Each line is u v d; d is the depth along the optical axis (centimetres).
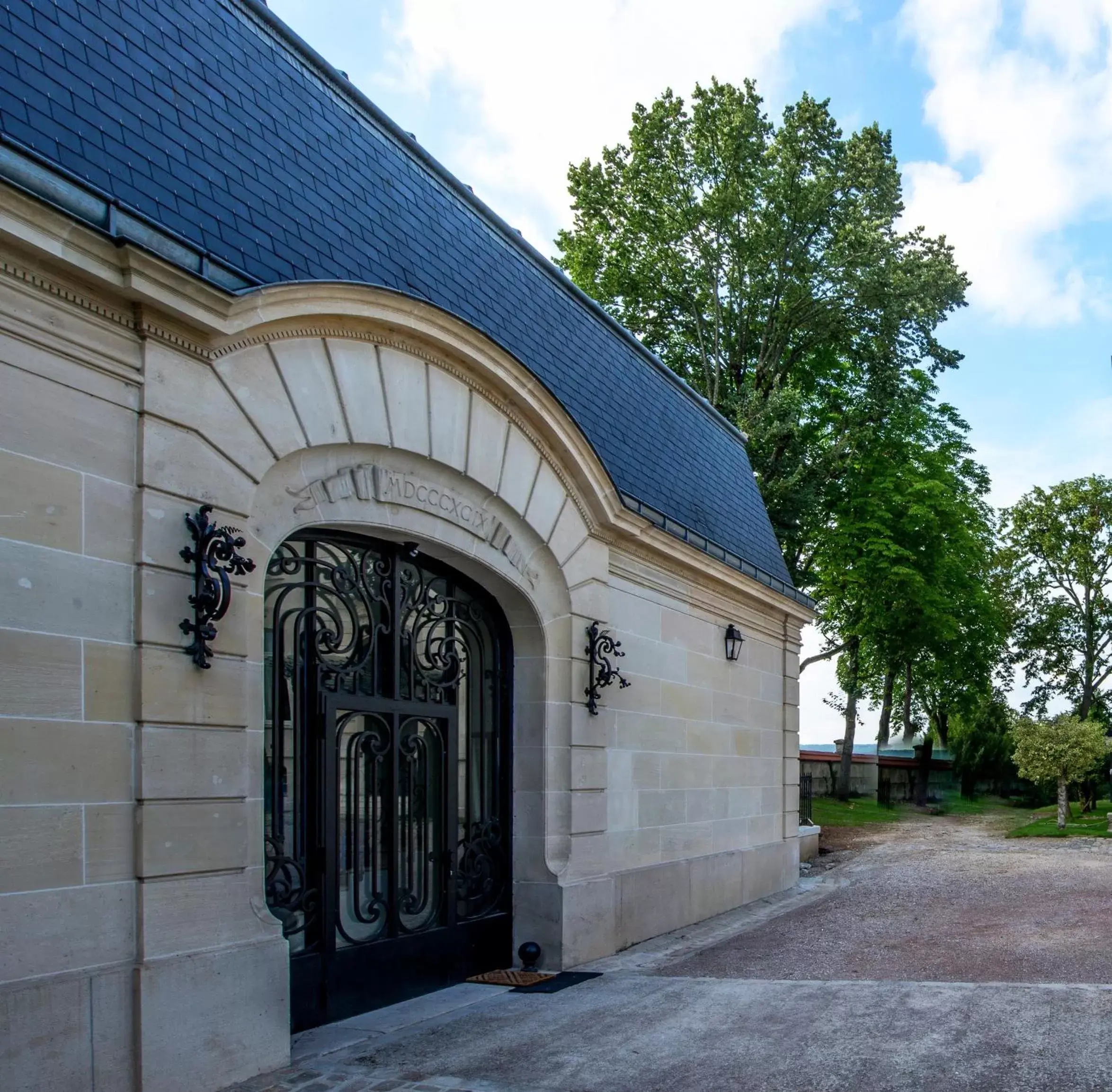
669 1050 611
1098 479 4031
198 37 672
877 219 2317
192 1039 523
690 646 1194
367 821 739
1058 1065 545
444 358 767
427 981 784
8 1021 439
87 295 507
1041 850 1866
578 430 903
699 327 2486
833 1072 554
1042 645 4088
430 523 771
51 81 525
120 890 503
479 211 983
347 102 830
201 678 557
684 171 2406
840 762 3322
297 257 659
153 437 539
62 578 488
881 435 2622
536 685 904
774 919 1180
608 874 971
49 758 475
